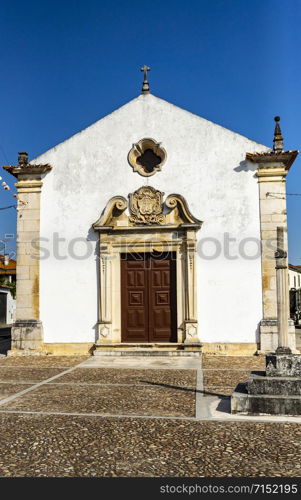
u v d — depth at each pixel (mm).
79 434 6086
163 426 6453
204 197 14930
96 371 11484
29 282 15336
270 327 14133
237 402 7102
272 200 14562
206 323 14539
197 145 15148
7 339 23359
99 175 15469
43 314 15195
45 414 7156
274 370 7387
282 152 14430
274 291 14281
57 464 4996
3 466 4941
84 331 14984
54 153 15742
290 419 6773
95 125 15672
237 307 14453
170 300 15078
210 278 14648
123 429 6312
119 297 15086
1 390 9094
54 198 15570
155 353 14227
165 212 15031
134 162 15383
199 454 5270
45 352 14898
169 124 15359
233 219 14719
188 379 10172
